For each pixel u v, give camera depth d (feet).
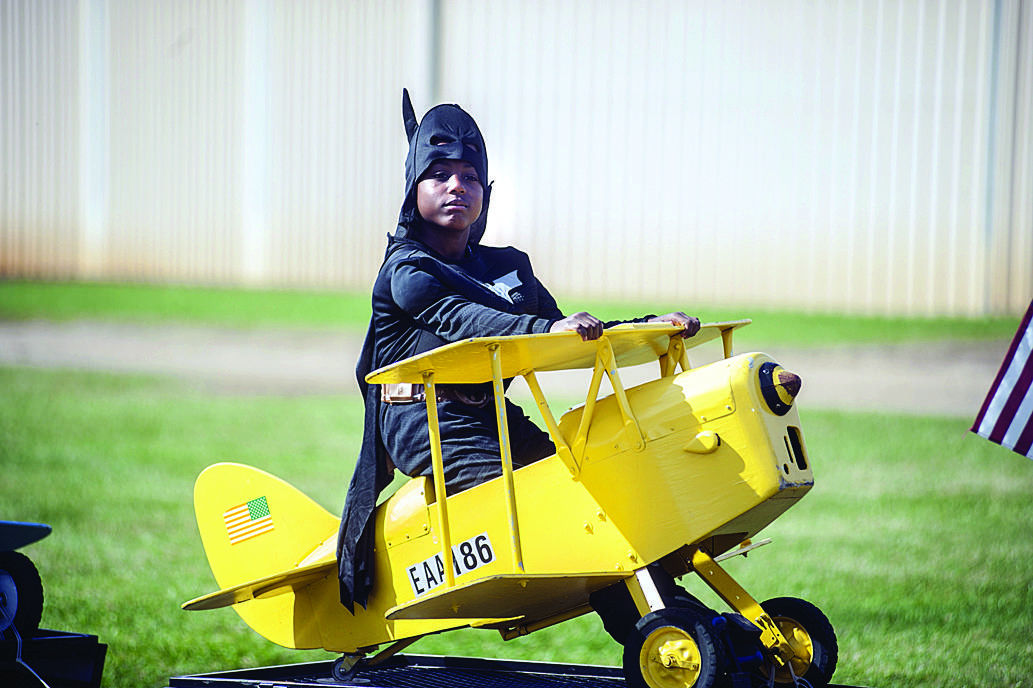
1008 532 125.49
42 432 187.42
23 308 281.95
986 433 63.57
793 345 228.84
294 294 285.84
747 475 42.98
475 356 43.14
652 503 44.27
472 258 53.52
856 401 196.54
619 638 45.96
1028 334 63.05
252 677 54.90
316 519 54.49
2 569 53.16
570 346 44.14
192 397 217.15
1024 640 84.12
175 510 138.62
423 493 49.01
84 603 95.76
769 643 45.21
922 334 234.79
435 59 270.05
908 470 157.58
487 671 57.72
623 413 44.83
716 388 43.93
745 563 112.98
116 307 281.13
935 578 105.81
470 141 52.31
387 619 47.24
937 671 75.00
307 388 226.58
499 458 48.21
